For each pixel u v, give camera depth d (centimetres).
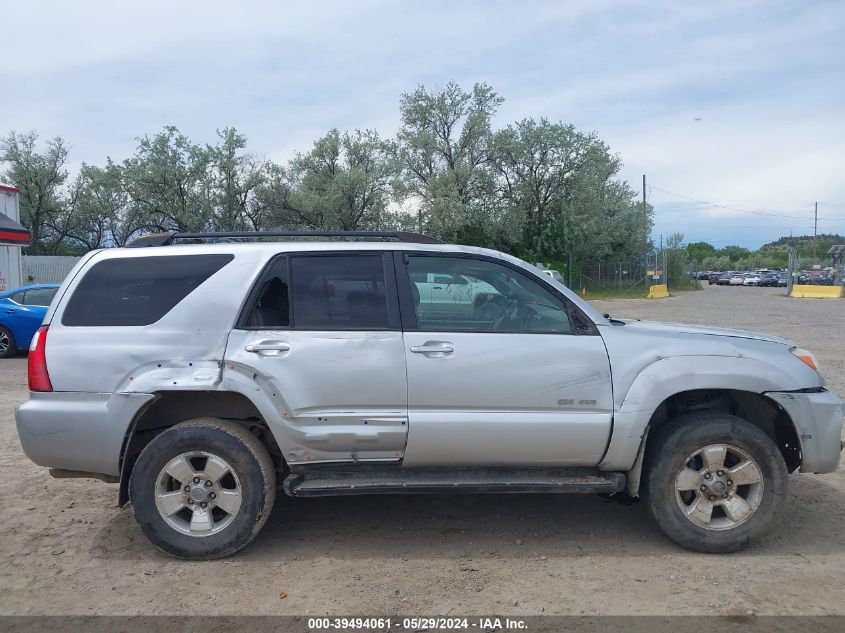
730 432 405
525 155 4209
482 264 434
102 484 552
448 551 420
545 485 406
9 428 734
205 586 375
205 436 402
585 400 407
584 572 388
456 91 4203
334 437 400
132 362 406
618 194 4862
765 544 427
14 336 1284
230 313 412
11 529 459
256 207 4116
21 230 2064
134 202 3981
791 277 4094
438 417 401
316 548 425
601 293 4422
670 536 414
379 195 4116
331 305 418
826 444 417
